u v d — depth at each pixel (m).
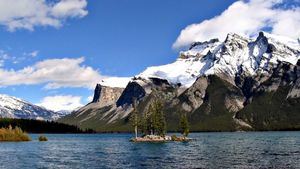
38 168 95.75
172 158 115.25
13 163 107.19
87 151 153.88
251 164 94.88
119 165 98.50
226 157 114.62
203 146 176.88
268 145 174.88
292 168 86.25
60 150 160.50
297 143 189.50
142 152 142.75
